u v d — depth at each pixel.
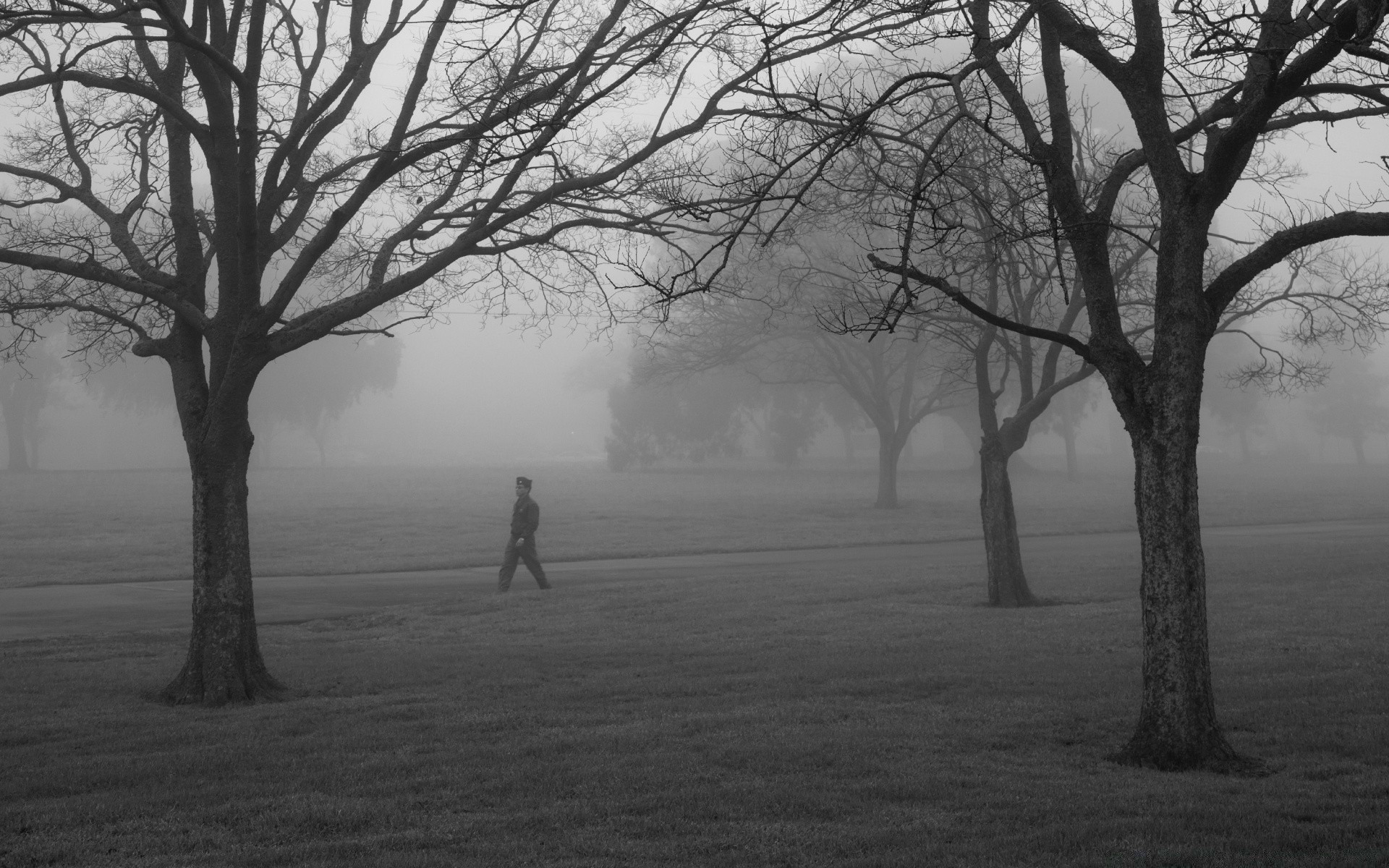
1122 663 12.15
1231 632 14.12
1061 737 8.67
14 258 10.88
